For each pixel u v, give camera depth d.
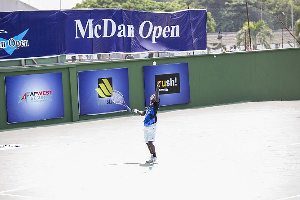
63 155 28.17
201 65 50.25
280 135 31.94
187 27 49.94
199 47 50.88
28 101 41.00
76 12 43.88
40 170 24.47
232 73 51.97
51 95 42.06
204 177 21.44
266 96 53.78
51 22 42.72
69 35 43.72
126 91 46.06
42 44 42.44
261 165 23.39
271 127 35.53
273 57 53.72
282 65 54.09
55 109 42.28
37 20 42.12
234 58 51.97
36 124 41.56
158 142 30.97
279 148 27.48
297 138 30.61
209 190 19.31
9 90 40.22
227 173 22.02
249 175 21.52
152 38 48.00
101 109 44.72
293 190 18.95
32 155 28.69
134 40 46.97
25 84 40.81
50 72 42.22
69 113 43.16
